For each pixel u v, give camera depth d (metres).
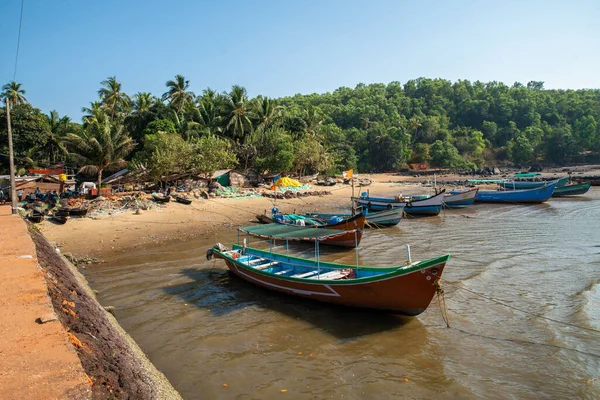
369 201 36.53
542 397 8.53
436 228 28.41
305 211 37.41
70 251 21.14
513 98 137.00
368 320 12.56
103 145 37.09
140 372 7.95
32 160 47.94
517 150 107.69
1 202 31.33
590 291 14.21
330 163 65.12
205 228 27.83
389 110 123.75
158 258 20.20
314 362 10.07
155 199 34.00
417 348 10.71
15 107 46.09
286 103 128.38
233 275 17.44
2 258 10.94
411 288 11.55
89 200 35.03
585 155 112.69
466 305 13.40
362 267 13.98
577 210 35.75
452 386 8.95
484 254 20.08
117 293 15.11
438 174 92.06
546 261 18.47
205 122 58.72
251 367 9.84
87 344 7.11
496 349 10.57
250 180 53.34
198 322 12.54
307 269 15.46
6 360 5.46
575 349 10.41
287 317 12.91
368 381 9.19
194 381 9.18
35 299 7.80
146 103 59.19
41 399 4.58
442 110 130.12
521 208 38.34
